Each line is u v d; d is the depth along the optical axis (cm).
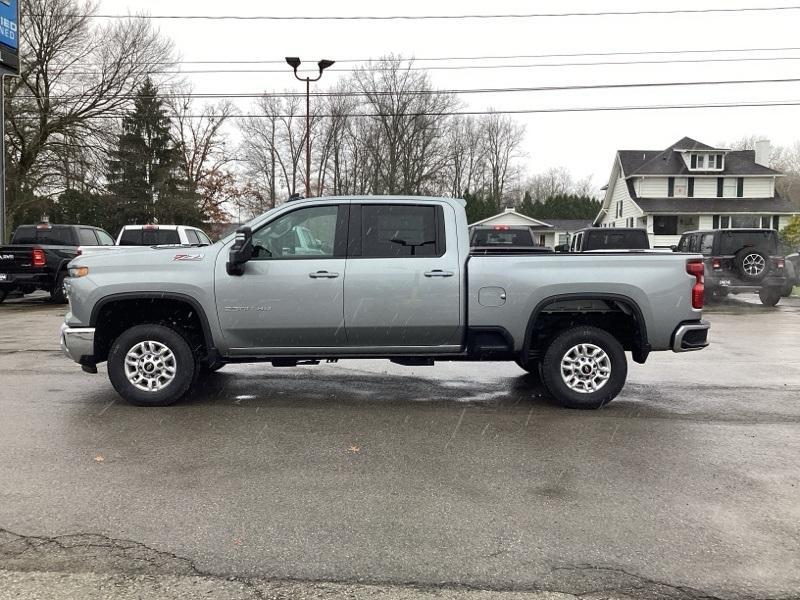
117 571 312
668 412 620
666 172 4578
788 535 355
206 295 602
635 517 376
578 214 7462
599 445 512
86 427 552
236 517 372
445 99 5119
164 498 398
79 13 3094
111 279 601
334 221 616
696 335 618
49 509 381
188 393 684
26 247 1575
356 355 625
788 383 760
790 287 1712
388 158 5238
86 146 3083
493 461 472
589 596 295
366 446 506
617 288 605
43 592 294
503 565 321
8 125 2980
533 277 605
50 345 1005
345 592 296
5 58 1750
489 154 7331
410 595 294
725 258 1638
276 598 291
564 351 621
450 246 614
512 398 675
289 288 603
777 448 507
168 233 1564
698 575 312
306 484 424
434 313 607
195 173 5553
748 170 4606
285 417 591
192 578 307
